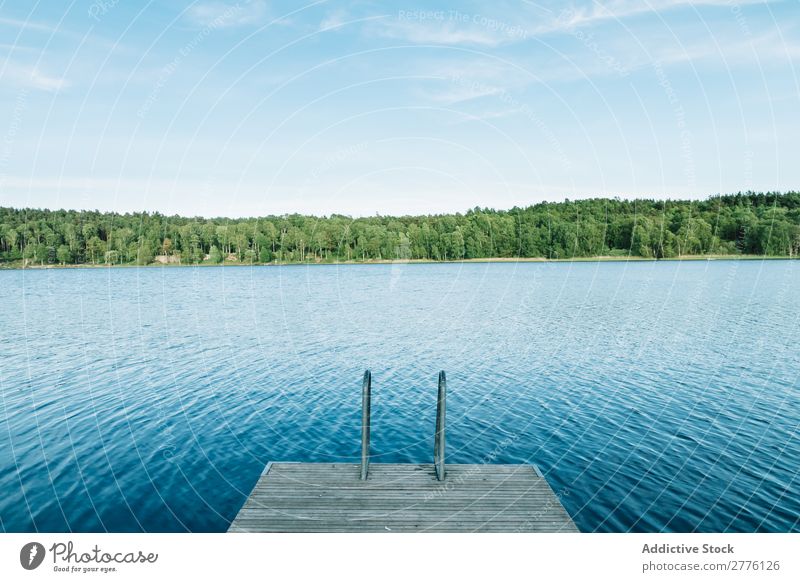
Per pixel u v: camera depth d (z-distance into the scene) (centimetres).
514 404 1498
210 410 1449
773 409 1442
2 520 885
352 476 809
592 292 4359
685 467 1084
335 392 1617
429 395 1588
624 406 1474
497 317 3088
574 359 2030
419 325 2817
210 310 3428
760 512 909
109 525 868
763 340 2356
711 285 4800
